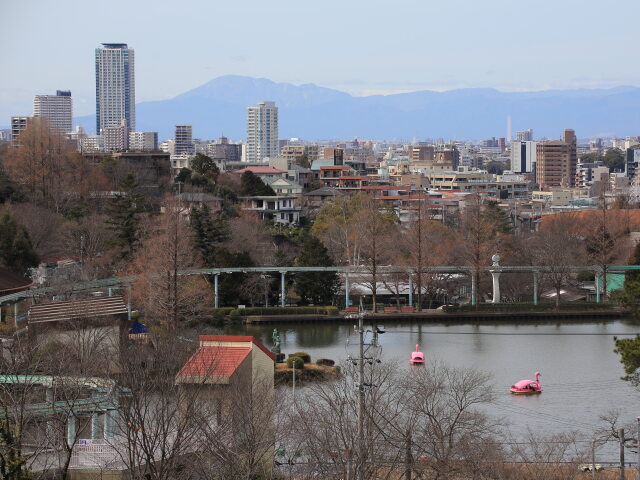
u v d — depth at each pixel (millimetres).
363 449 89000
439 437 98312
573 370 167750
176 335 119125
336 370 157000
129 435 85500
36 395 102250
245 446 88562
